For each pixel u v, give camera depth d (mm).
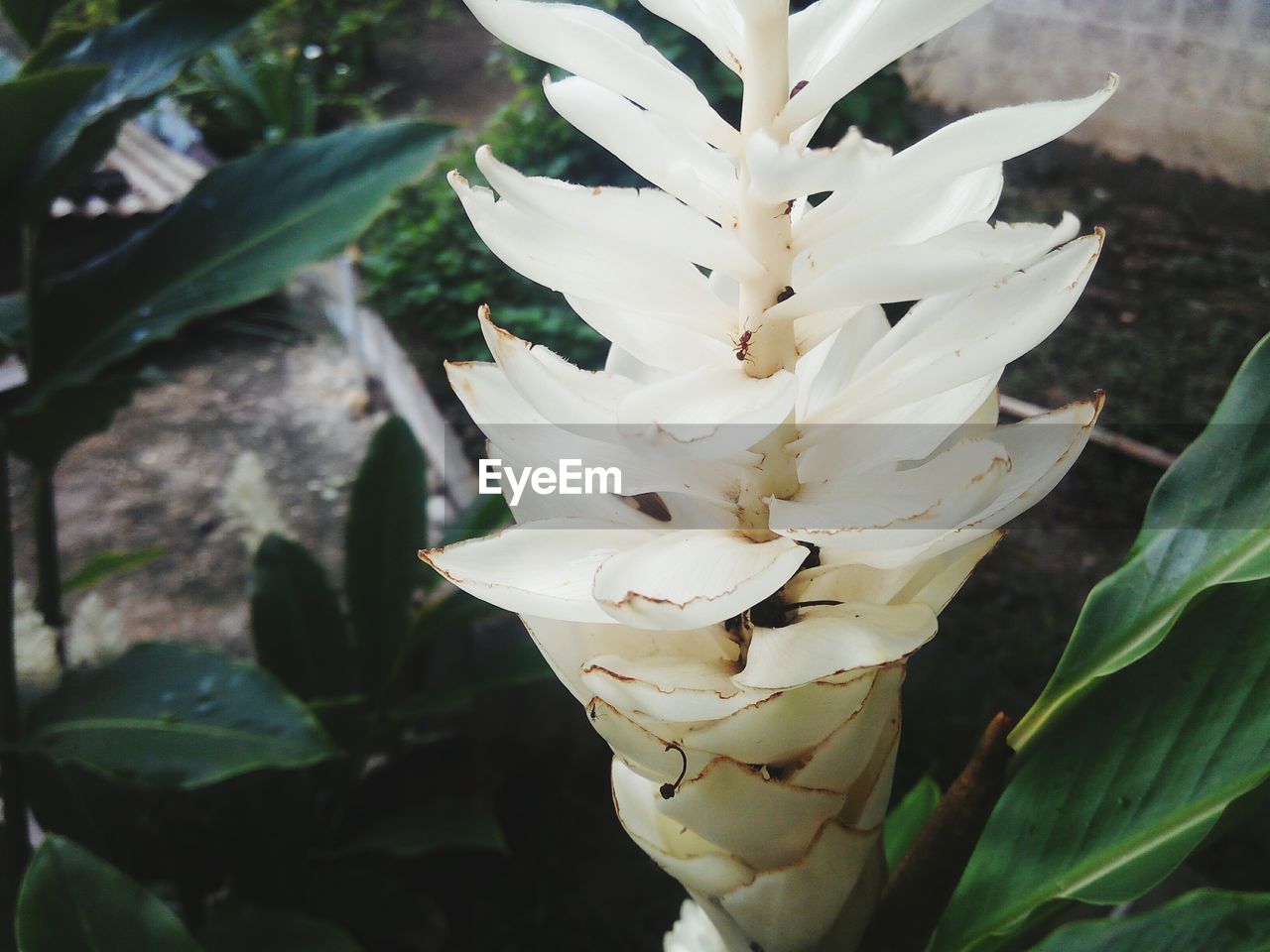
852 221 235
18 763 634
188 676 583
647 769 263
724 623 283
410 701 747
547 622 266
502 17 227
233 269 595
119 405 597
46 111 503
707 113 233
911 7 217
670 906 815
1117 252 1226
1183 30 1146
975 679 742
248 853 703
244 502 820
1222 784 335
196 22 614
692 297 251
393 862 823
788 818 267
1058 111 212
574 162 1559
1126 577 375
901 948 325
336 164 626
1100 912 628
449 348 1510
